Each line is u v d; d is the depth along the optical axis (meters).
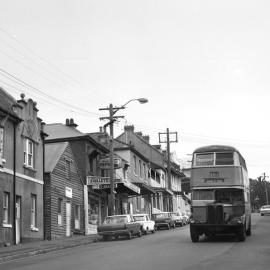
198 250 19.14
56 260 17.89
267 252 17.81
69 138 38.56
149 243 24.42
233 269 13.17
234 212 23.41
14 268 15.74
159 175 65.56
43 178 31.67
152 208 59.53
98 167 41.34
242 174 23.88
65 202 34.16
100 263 15.77
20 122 28.53
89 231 37.75
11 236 26.44
